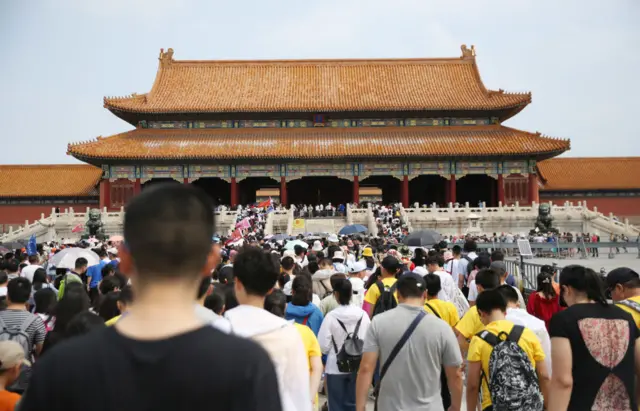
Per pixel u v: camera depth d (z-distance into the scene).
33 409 3.59
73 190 82.62
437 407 9.59
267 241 42.00
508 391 9.29
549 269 15.71
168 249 3.97
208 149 78.06
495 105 80.00
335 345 12.70
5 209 82.69
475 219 69.81
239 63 90.81
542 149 76.00
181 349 3.67
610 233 69.31
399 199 94.31
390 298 14.62
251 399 3.65
